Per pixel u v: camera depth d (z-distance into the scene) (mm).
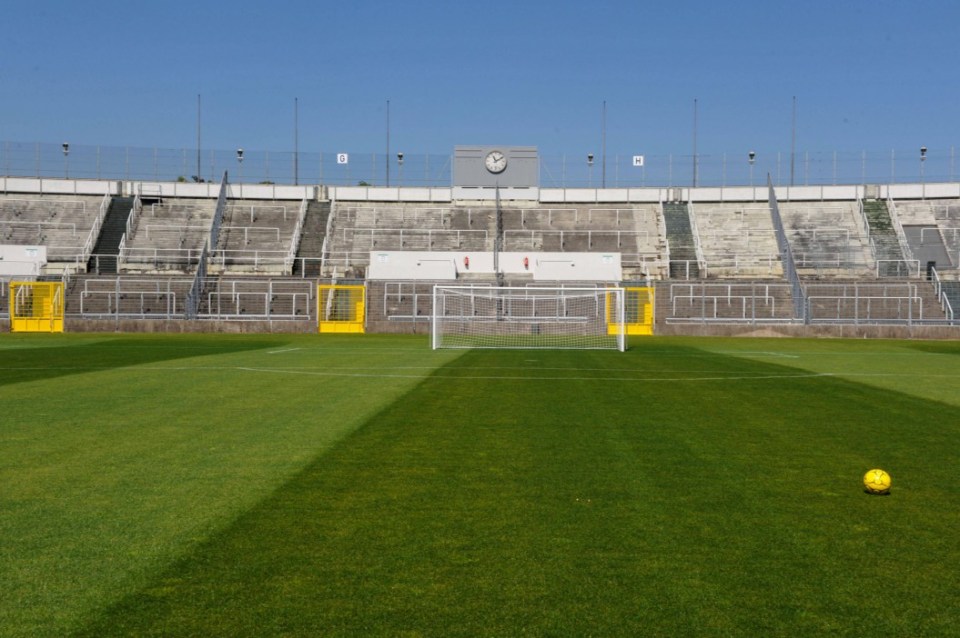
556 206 74188
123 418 15000
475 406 16812
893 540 7863
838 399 18438
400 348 36875
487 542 7730
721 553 7469
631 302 57469
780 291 58750
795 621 6043
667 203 73625
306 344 39844
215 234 67000
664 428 14180
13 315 53844
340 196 73938
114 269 64500
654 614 6137
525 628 5887
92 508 8812
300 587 6590
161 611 6113
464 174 74375
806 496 9508
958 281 59219
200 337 47000
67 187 71375
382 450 12023
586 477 10383
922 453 12070
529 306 57219
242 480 10117
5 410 15977
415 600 6352
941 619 6090
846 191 72125
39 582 6656
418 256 63469
